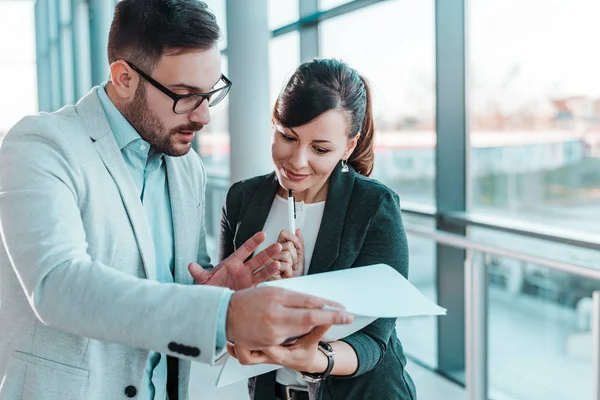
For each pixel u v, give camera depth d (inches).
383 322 49.6
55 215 42.6
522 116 121.2
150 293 38.3
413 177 142.3
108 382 49.5
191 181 57.1
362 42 149.9
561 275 120.8
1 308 49.0
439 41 128.1
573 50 111.0
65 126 48.0
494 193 128.1
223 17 140.2
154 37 45.6
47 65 465.4
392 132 144.7
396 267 50.7
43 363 47.3
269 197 55.4
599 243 95.7
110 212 48.5
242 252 50.7
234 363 44.8
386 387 51.6
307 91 46.4
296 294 37.4
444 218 130.0
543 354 124.3
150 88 47.0
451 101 129.6
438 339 135.6
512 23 120.3
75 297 39.0
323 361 44.5
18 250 41.5
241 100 137.5
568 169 115.2
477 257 88.7
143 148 51.7
